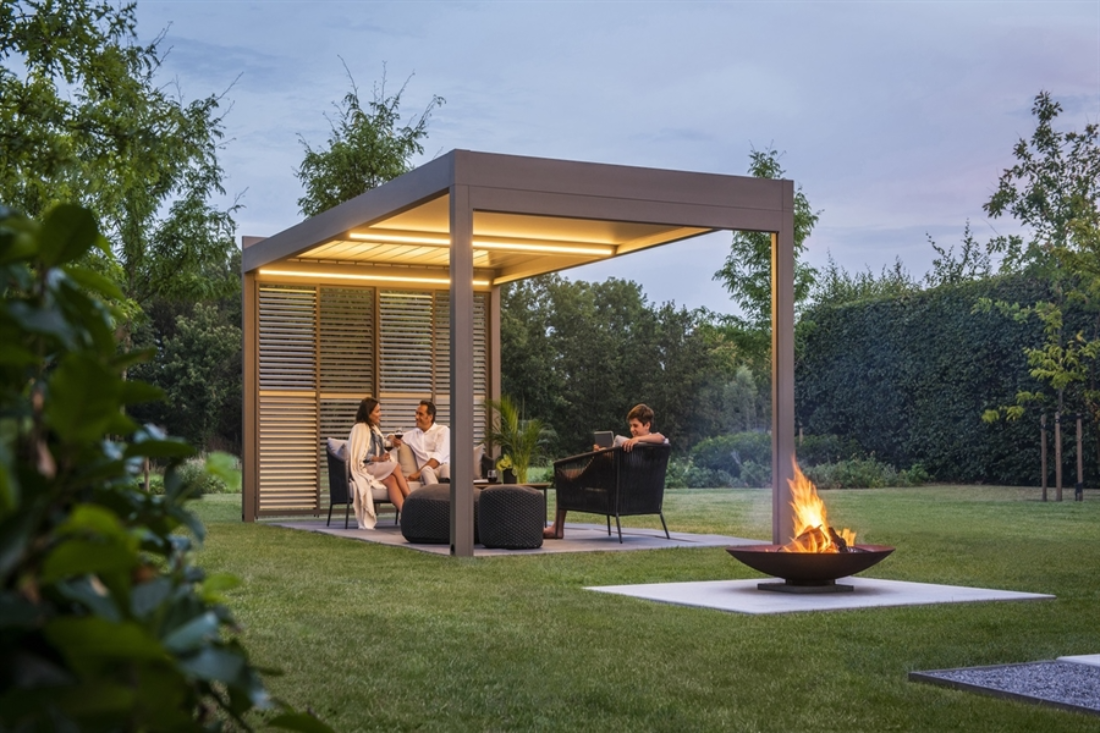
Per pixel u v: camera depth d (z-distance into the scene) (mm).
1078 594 6363
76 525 862
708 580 7082
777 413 9633
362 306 14117
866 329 19609
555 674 4117
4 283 1021
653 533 10867
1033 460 16828
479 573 7406
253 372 13477
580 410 36188
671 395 36438
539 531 9250
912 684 3949
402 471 11922
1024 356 16797
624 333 37469
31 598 854
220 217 16469
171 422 32031
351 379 14016
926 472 18562
